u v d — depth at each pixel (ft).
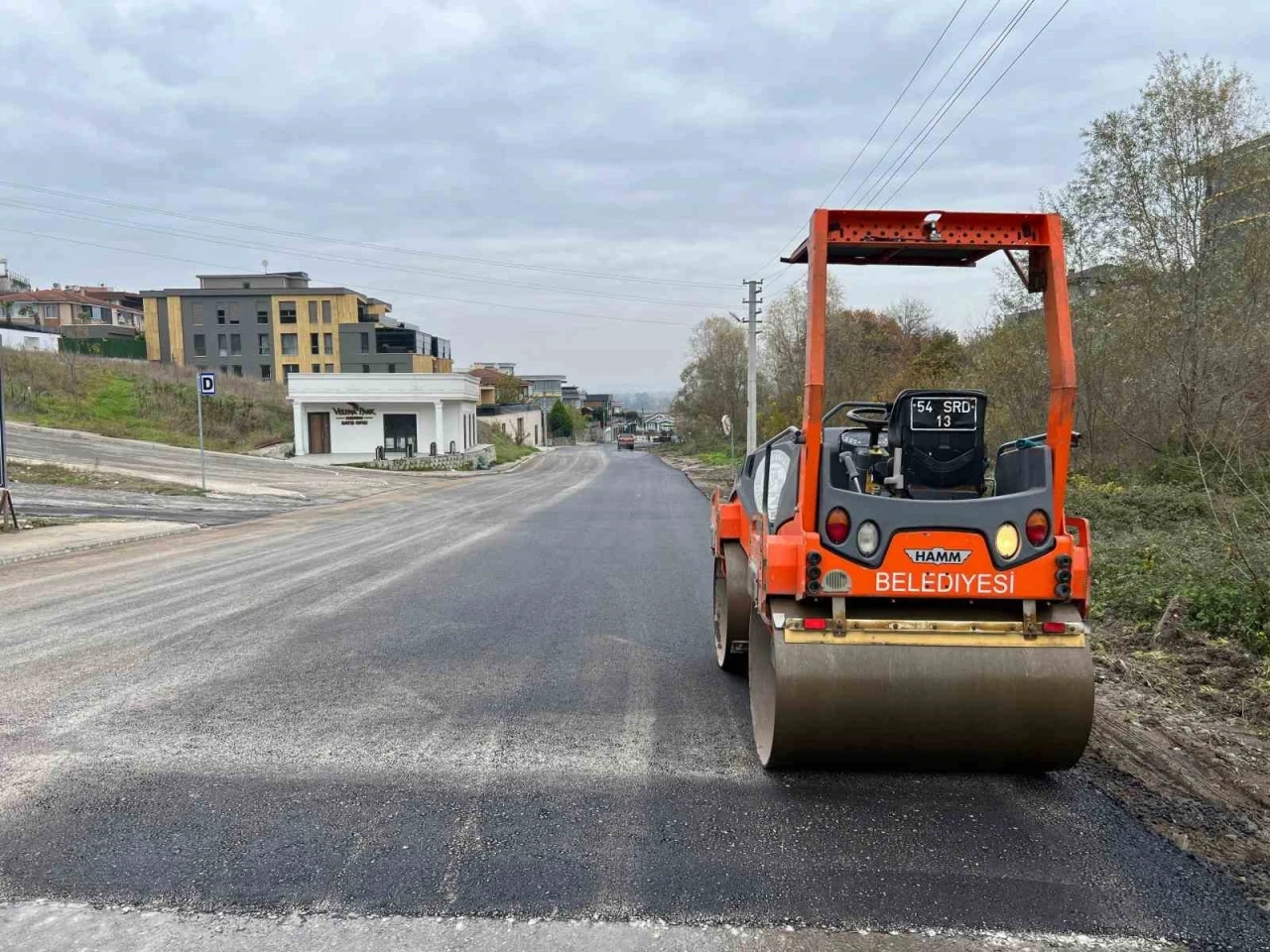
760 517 16.63
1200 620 24.64
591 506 81.71
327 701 20.16
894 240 14.94
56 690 20.95
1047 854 12.82
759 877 12.16
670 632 27.63
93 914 11.23
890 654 14.34
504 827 13.69
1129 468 50.75
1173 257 49.78
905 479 15.66
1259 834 13.51
